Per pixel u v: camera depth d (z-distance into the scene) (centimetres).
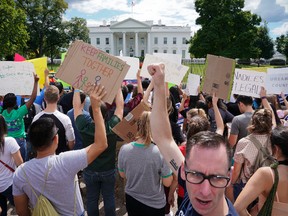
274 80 481
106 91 195
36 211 187
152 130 170
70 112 425
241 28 4516
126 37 8819
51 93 362
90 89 196
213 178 117
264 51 6769
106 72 194
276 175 175
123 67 194
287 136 180
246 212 178
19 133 396
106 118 314
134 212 271
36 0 5700
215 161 118
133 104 461
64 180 194
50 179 191
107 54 195
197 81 666
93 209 313
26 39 3922
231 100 618
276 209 174
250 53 4400
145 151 260
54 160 196
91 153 198
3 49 3597
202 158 119
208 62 334
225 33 4344
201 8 4597
